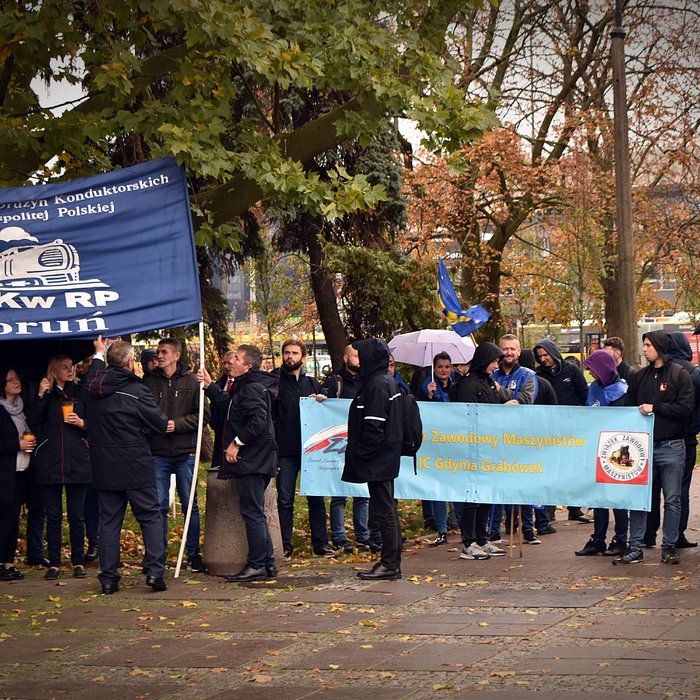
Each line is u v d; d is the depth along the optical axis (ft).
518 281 135.54
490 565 33.63
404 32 43.47
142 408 30.53
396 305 68.44
